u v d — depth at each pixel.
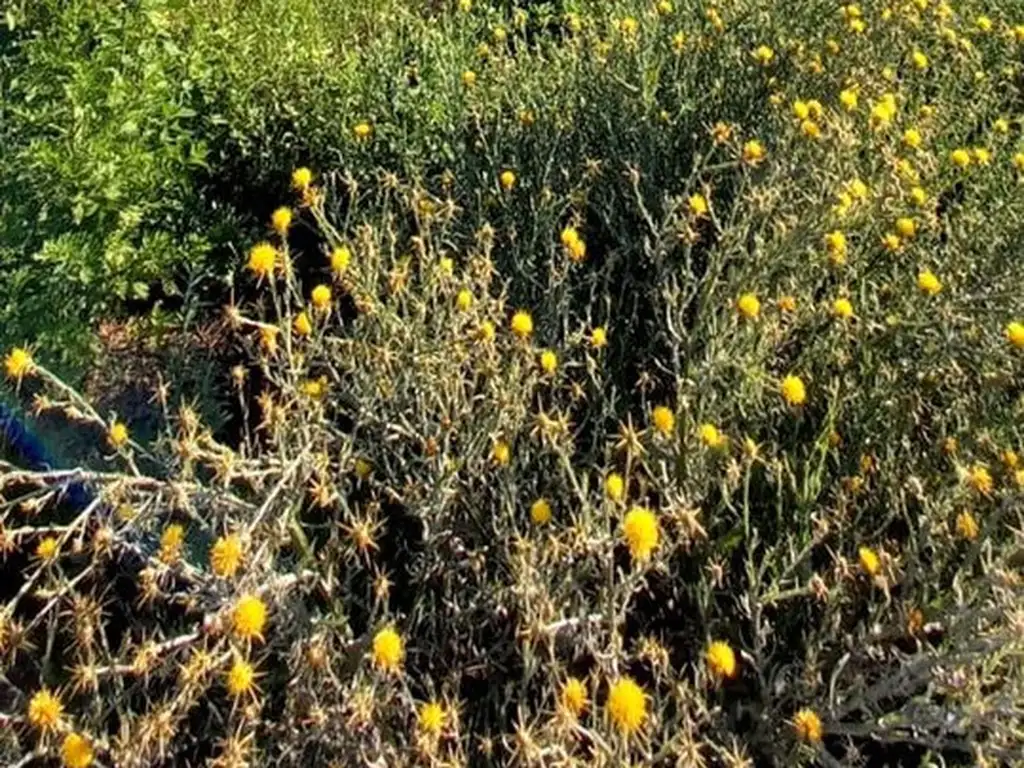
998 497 1.93
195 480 1.90
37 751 1.59
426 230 2.42
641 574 1.68
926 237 2.60
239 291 3.28
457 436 2.07
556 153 3.03
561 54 3.44
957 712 1.57
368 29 4.15
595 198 2.94
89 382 2.80
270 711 1.84
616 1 3.88
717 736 1.79
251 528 1.67
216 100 3.51
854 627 1.91
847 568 1.79
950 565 1.94
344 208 3.37
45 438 2.57
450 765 1.52
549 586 1.74
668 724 1.67
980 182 2.93
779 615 1.95
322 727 1.61
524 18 3.83
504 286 2.40
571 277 2.72
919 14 3.38
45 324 2.78
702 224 2.75
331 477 1.97
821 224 2.32
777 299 2.29
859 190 2.33
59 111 3.00
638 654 1.70
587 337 2.36
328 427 2.05
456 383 2.01
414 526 2.18
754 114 3.06
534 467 2.14
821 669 1.89
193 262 3.11
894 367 2.27
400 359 2.07
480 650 1.92
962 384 2.21
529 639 1.66
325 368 2.36
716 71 3.27
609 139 3.02
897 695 1.73
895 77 3.20
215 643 1.83
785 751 1.76
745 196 2.42
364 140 3.35
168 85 3.28
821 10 3.42
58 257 2.83
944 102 3.22
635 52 3.28
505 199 2.78
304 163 3.54
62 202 2.93
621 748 1.43
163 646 1.65
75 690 1.74
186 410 1.80
